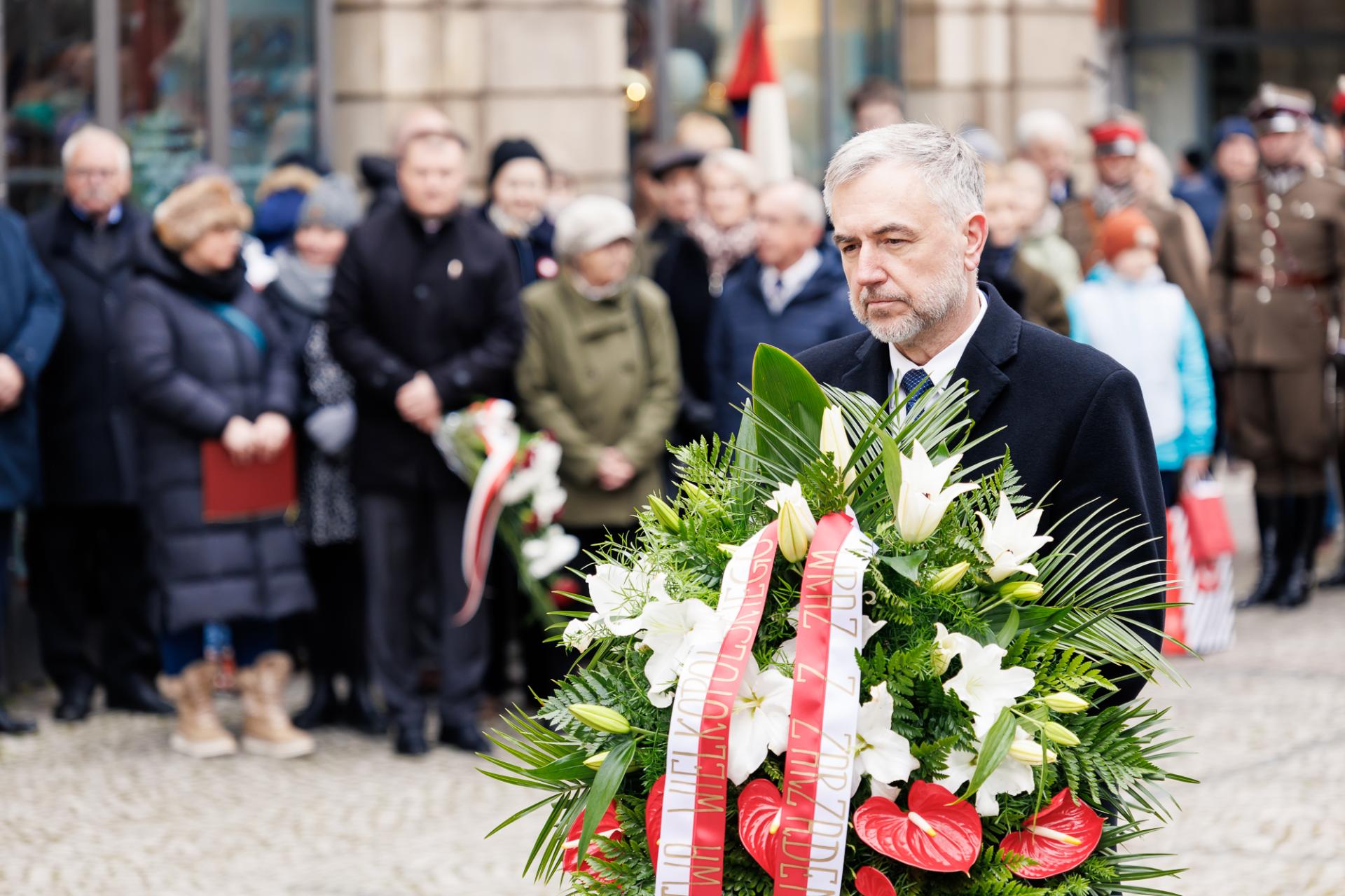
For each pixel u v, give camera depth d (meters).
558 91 11.59
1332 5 20.14
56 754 7.26
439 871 5.60
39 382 7.87
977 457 2.99
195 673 7.21
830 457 2.52
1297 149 10.15
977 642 2.51
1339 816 5.96
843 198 2.91
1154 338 8.55
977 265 3.01
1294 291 10.00
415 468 7.20
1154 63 19.56
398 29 11.27
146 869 5.65
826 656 2.42
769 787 2.44
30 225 8.05
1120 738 2.59
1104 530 2.89
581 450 7.39
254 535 7.13
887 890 2.39
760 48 9.77
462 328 7.24
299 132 11.16
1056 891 2.47
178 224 7.11
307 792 6.64
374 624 7.25
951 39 13.68
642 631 2.56
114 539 8.03
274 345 7.38
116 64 10.18
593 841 2.62
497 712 8.02
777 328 7.12
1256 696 7.76
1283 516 10.02
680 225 8.91
